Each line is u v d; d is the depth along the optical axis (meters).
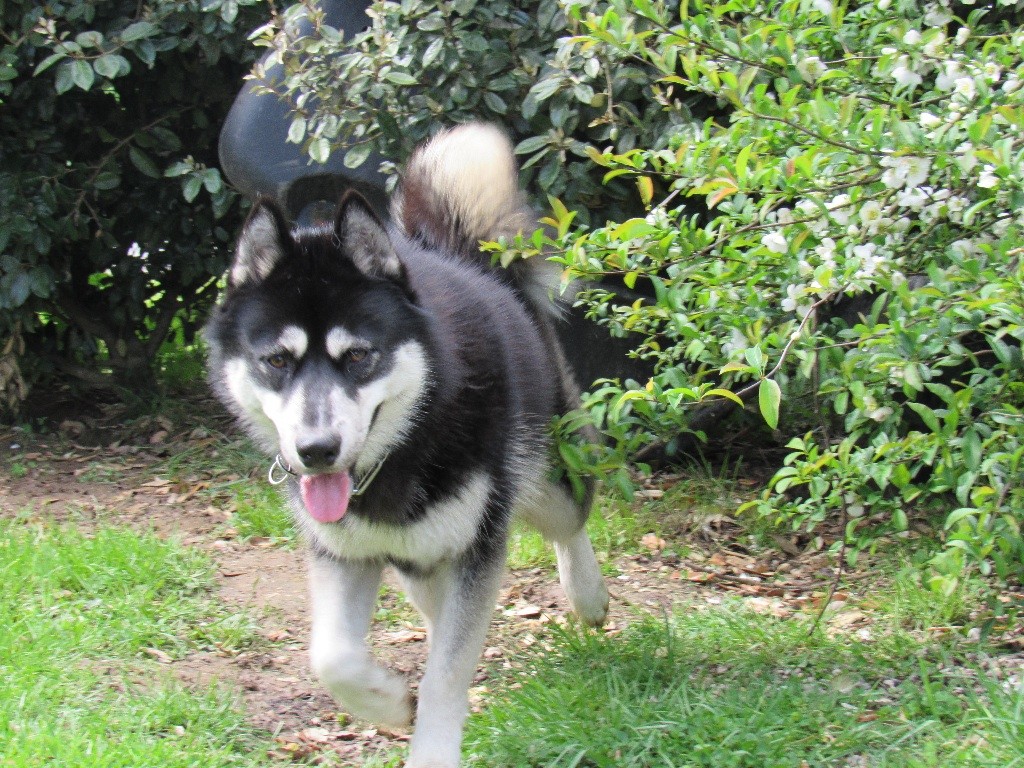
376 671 2.60
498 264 2.94
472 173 2.98
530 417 2.79
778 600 3.06
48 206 3.69
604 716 2.66
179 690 2.74
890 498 3.22
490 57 3.32
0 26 3.63
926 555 3.03
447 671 2.62
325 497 2.58
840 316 3.16
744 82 2.66
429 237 2.98
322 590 2.68
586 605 2.93
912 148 2.55
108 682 2.76
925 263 2.73
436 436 2.63
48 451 3.87
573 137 3.43
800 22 2.79
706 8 2.78
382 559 2.71
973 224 2.68
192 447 3.83
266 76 3.37
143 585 3.05
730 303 2.72
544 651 2.87
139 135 3.85
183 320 4.47
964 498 2.63
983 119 2.51
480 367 2.70
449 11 3.27
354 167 3.29
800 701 2.66
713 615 2.94
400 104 3.33
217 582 3.14
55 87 3.66
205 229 4.02
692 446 3.66
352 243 2.63
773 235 2.66
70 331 4.30
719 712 2.63
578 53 3.16
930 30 2.66
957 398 2.60
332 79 3.29
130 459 3.79
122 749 2.56
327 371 2.59
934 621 2.88
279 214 2.62
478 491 2.66
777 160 2.74
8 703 2.63
